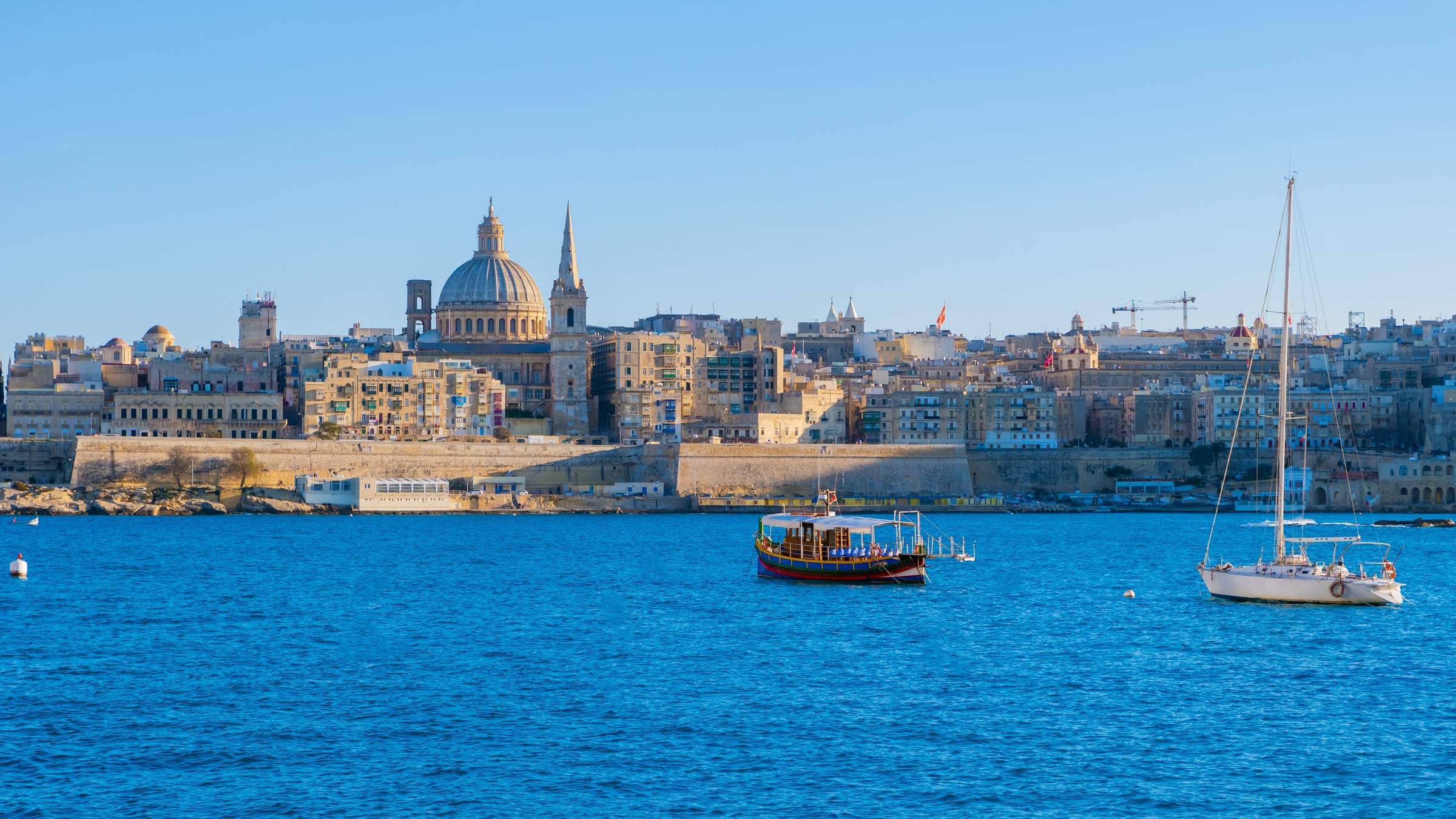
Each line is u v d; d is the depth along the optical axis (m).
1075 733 103.19
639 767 94.50
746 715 108.38
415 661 130.50
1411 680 121.75
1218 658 131.88
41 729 103.75
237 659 131.25
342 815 85.12
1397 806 87.12
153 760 96.19
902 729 104.12
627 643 140.62
